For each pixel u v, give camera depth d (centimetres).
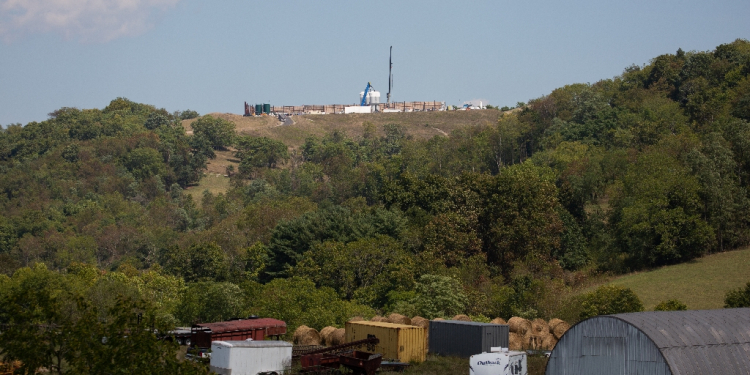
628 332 12269
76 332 9269
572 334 13162
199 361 10162
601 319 12719
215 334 17788
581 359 12925
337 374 16025
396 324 18900
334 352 17925
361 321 19738
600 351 12644
